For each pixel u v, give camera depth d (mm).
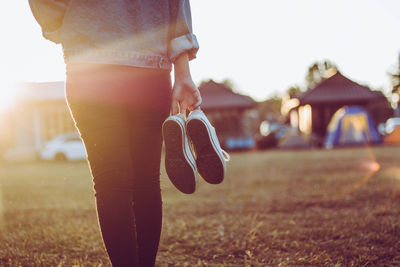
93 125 1351
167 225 3061
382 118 32688
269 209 3797
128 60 1380
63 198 4957
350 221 2998
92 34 1343
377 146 19000
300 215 3408
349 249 2344
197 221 3242
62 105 19219
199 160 1514
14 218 3535
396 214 3223
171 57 1490
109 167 1359
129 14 1393
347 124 21344
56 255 2342
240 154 17766
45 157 17219
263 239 2631
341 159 10914
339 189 4918
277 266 2117
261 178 6762
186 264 2174
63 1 1359
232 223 3146
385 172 6770
